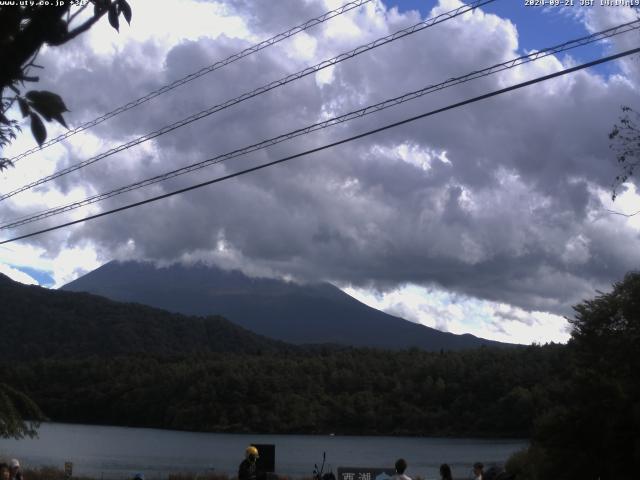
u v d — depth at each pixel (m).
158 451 89.31
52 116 4.28
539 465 31.17
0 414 27.83
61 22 4.29
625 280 30.89
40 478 39.38
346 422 134.75
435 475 55.09
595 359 30.69
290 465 73.56
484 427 124.06
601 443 29.08
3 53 4.03
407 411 130.62
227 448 96.44
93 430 118.94
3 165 5.68
